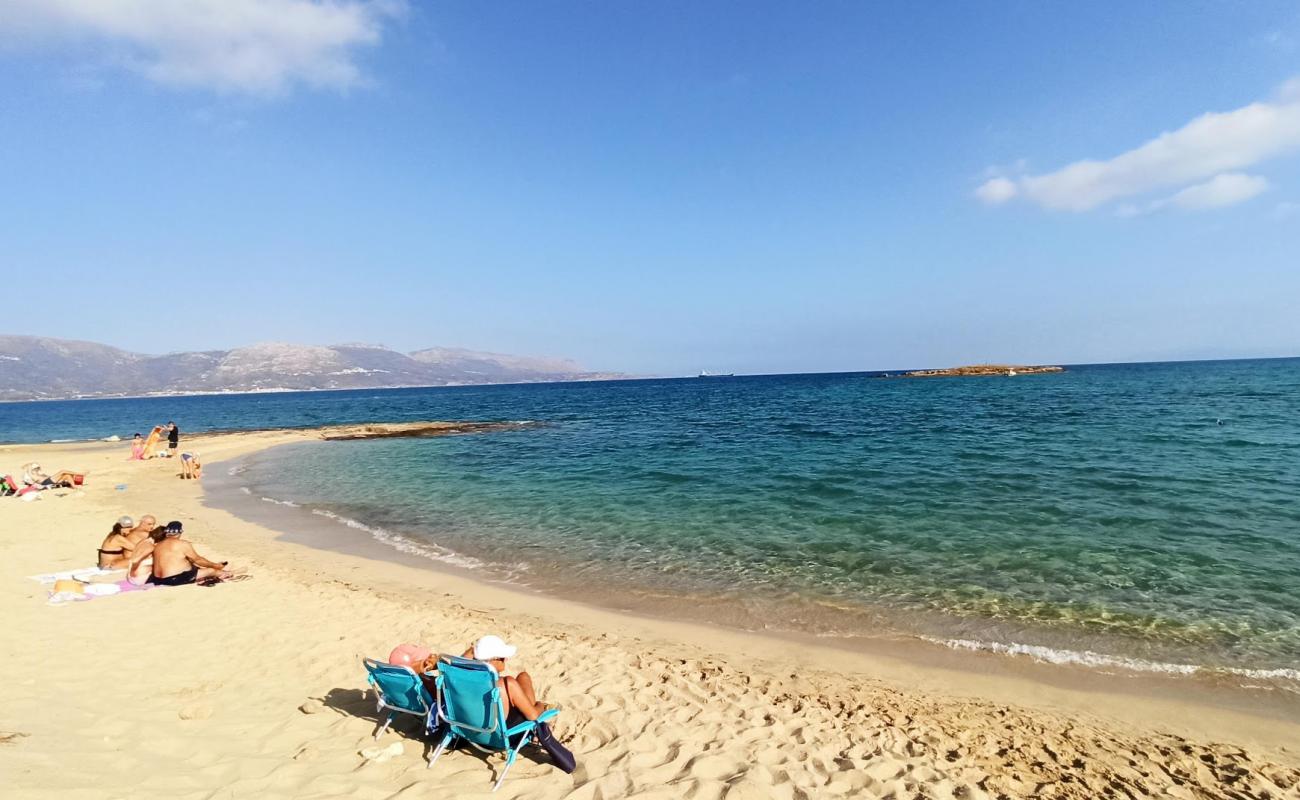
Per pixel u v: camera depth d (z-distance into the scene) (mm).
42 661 6426
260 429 53094
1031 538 12195
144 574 10008
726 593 10031
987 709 6258
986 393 69000
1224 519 12969
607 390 152125
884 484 17953
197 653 7020
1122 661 7355
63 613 8156
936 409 47844
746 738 5492
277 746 4992
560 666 7121
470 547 13258
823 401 65500
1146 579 9844
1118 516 13500
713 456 25484
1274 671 7035
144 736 4938
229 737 5082
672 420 48000
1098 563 10648
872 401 61875
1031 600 9234
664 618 9047
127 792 4086
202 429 58094
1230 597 9047
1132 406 42594
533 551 12812
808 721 5891
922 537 12570
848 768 5012
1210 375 95812
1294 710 6250
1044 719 6059
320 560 12281
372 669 5375
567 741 5402
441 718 5039
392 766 4785
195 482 22953
